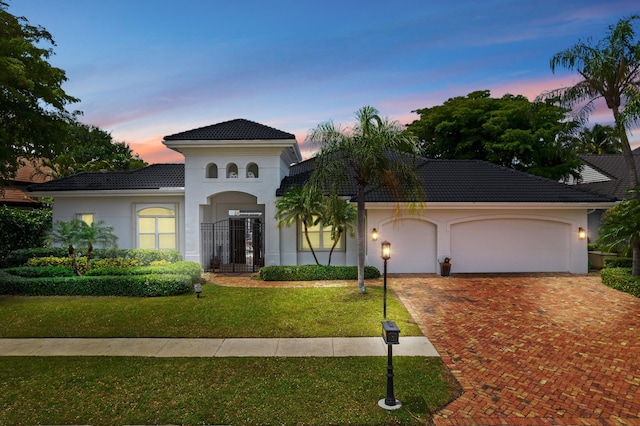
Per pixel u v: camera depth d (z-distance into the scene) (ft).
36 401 19.36
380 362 23.86
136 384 21.15
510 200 51.98
